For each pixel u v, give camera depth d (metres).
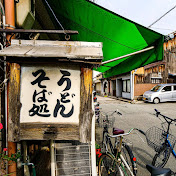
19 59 1.34
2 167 1.69
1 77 1.79
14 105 1.35
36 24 3.12
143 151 3.67
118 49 3.68
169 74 13.90
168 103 11.77
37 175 2.46
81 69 1.40
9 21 1.75
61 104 1.41
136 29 2.74
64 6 2.58
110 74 5.70
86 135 1.40
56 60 1.35
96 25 2.92
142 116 7.47
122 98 15.56
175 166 3.03
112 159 2.29
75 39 3.84
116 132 2.53
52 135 1.39
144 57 3.43
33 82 1.40
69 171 1.98
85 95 1.40
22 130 1.38
